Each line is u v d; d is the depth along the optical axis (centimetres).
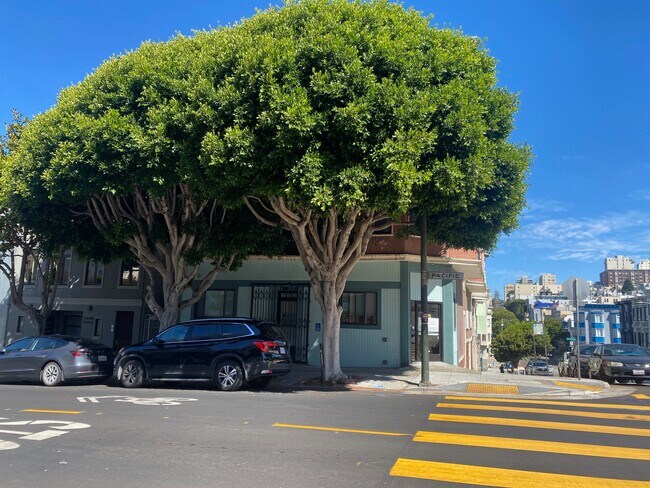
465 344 2652
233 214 1677
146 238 1694
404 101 1066
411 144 1042
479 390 1338
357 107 1034
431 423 840
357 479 543
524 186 1391
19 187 1480
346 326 1952
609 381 1670
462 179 1135
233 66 1183
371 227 1491
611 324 7244
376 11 1211
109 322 2644
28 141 1468
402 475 558
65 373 1418
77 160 1301
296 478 544
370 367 1886
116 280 2677
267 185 1145
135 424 805
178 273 1667
